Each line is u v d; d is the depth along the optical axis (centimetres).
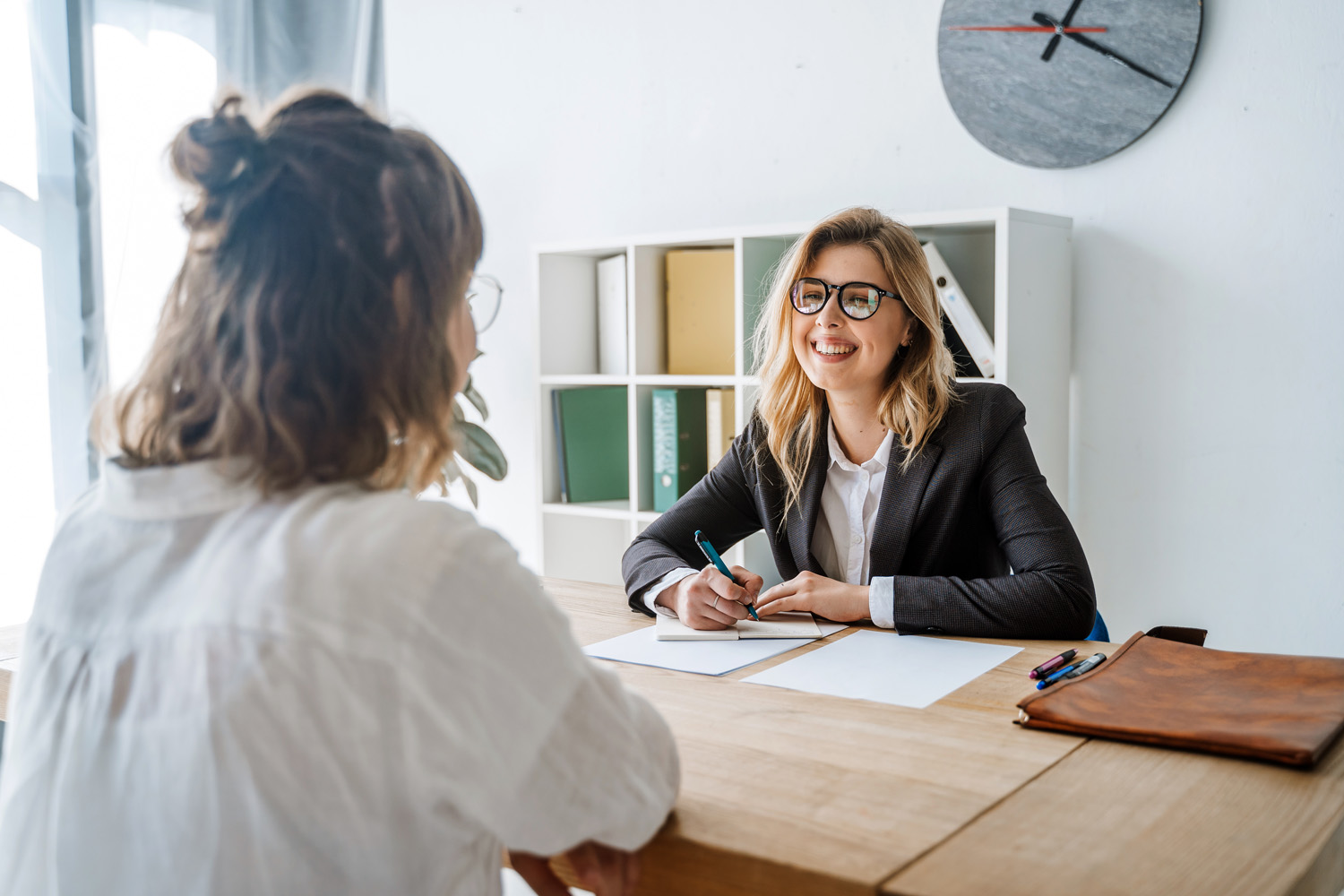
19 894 61
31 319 228
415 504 61
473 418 337
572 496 279
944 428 153
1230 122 209
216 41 252
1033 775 81
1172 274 217
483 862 64
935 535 153
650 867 72
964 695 103
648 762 68
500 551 61
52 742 61
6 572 227
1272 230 206
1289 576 209
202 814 55
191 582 58
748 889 68
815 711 99
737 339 238
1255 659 104
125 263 233
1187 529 220
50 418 229
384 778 55
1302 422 205
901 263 154
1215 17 208
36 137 227
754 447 169
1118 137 219
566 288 282
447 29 333
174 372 62
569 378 271
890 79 251
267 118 65
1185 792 77
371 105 68
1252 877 63
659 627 134
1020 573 134
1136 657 108
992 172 238
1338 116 198
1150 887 62
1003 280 202
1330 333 201
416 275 63
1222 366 213
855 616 134
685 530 166
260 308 59
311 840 55
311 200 60
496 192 327
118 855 58
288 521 58
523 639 59
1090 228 226
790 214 270
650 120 293
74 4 230
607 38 299
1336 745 85
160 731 56
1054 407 224
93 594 62
